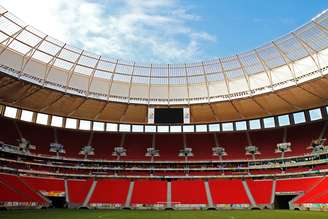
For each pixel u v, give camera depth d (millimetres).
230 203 49438
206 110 58844
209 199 50469
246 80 52250
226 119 62344
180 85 57156
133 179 57000
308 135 56125
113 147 61250
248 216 32312
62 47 47938
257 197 50156
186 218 30266
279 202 51312
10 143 51688
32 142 55219
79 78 52625
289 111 58375
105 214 34312
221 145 61562
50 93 50938
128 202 49625
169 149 61875
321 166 51812
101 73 53875
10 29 42312
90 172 57594
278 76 49312
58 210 40438
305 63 46344
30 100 53344
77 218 28141
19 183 46562
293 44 45781
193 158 59750
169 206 49344
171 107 58469
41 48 46562
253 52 49750
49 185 50406
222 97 54531
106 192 51719
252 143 60281
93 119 62562
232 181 55000
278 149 57188
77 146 59562
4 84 46938
